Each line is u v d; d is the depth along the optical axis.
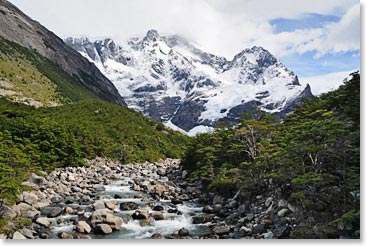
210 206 37.69
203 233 28.98
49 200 38.19
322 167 28.88
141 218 32.88
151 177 59.66
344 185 25.80
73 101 179.50
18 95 151.62
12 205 31.20
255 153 41.16
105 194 43.75
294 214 27.47
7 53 188.88
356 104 32.66
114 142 88.50
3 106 85.56
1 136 43.97
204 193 45.06
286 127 42.22
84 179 52.88
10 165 37.91
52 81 190.88
